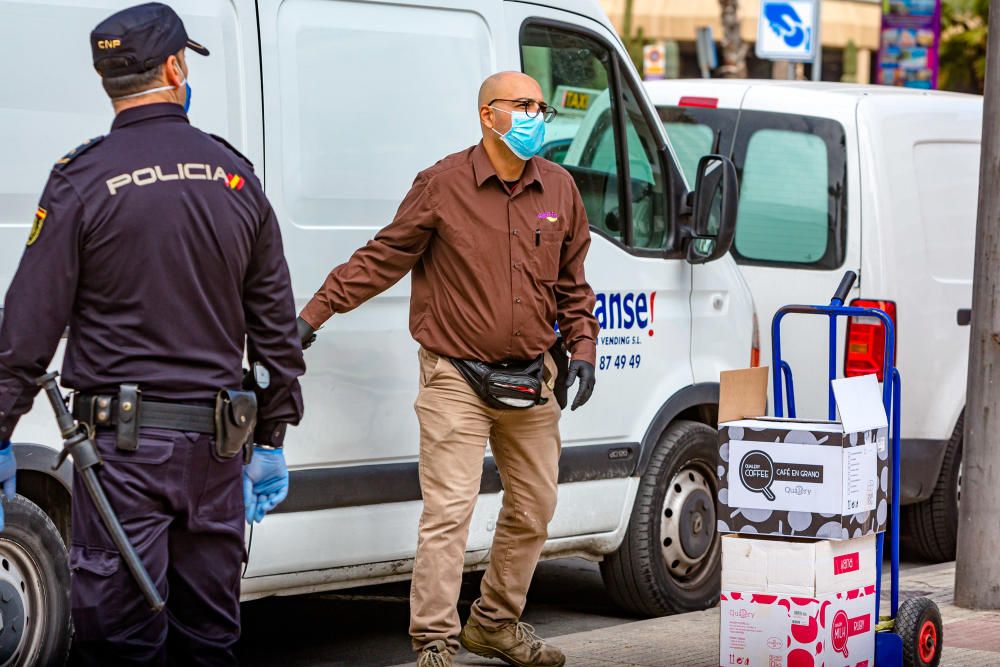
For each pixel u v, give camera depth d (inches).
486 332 438.6
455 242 437.4
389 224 456.4
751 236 737.0
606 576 578.6
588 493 544.4
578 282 465.1
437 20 501.7
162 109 329.7
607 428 549.3
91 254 318.3
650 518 568.4
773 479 424.8
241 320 335.9
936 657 470.3
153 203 319.9
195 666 341.7
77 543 325.4
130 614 323.6
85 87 420.5
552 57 541.6
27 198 409.1
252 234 335.9
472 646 480.1
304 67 466.3
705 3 1875.0
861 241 703.1
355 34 479.5
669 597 579.2
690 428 581.9
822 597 422.9
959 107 760.3
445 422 442.3
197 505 330.0
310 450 463.8
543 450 460.1
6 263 402.9
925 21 1302.9
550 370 460.4
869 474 432.8
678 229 580.1
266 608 606.9
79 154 321.4
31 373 316.2
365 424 477.1
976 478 583.5
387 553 486.9
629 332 556.4
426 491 445.7
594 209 550.9
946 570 678.5
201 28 443.2
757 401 447.8
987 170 580.4
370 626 579.2
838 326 701.3
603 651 504.1
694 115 767.1
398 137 489.4
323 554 470.0
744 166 744.3
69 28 417.7
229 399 327.3
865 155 708.7
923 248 718.5
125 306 320.8
